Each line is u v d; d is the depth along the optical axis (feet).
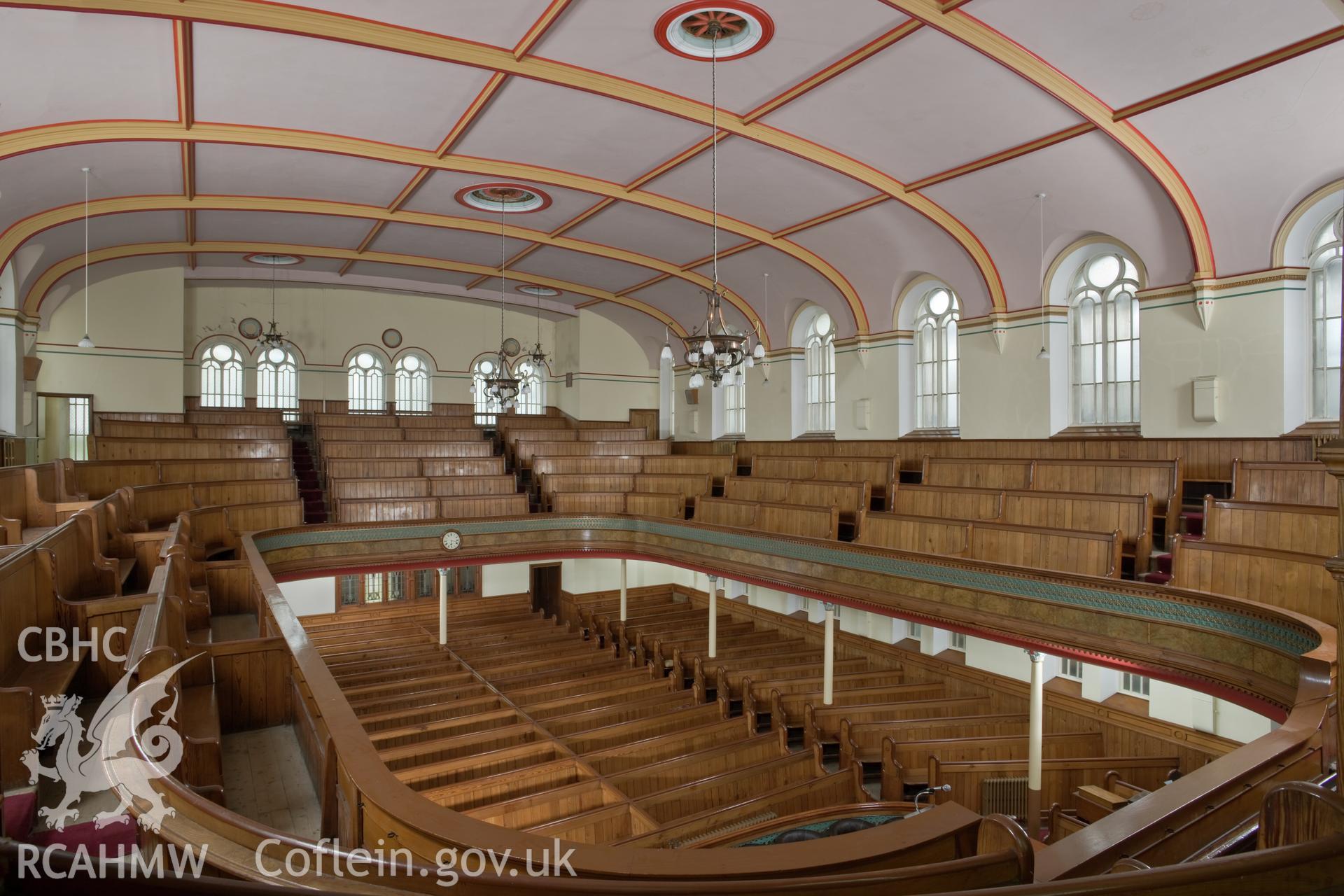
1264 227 35.99
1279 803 7.72
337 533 52.60
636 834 28.86
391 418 75.46
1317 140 31.71
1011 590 34.76
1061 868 9.89
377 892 8.14
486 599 74.23
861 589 42.24
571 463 67.21
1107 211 39.88
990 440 48.91
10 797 12.07
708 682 50.29
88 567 24.07
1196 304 38.70
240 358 76.18
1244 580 28.07
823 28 29.22
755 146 40.14
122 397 64.85
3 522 25.82
